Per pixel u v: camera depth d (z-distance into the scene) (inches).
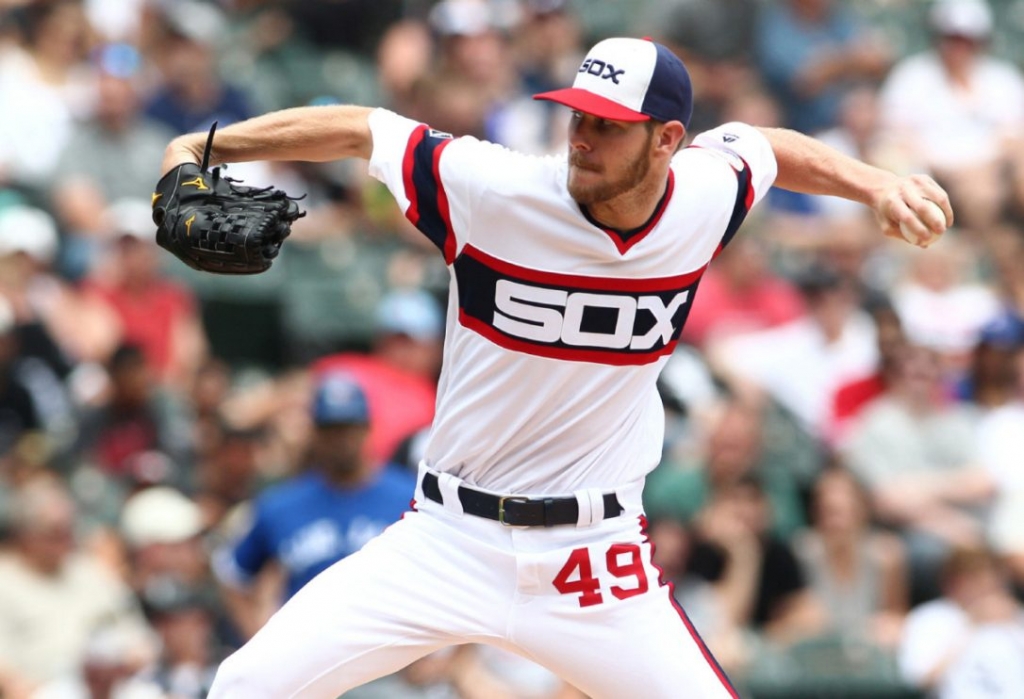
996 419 1440.7
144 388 1268.5
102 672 1051.9
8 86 1566.2
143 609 1092.5
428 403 1289.4
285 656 599.5
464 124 1622.8
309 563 1035.3
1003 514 1380.4
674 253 595.5
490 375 602.5
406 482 1063.0
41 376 1289.4
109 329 1371.8
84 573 1147.9
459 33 1644.9
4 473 1216.2
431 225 591.5
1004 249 1676.9
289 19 1795.0
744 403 1321.4
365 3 1803.6
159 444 1262.3
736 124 643.5
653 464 633.0
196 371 1344.7
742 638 1218.0
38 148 1546.5
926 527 1354.6
